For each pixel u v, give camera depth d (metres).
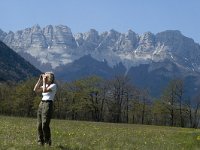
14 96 160.00
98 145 20.75
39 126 16.89
